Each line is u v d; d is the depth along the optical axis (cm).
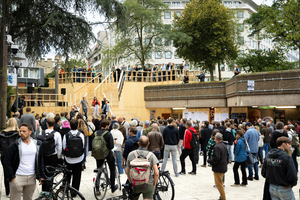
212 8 3052
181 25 3291
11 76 1390
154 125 843
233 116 2022
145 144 484
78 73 2641
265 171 500
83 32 1580
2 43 1398
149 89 2514
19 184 483
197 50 3238
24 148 490
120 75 2478
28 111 842
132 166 467
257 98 1673
